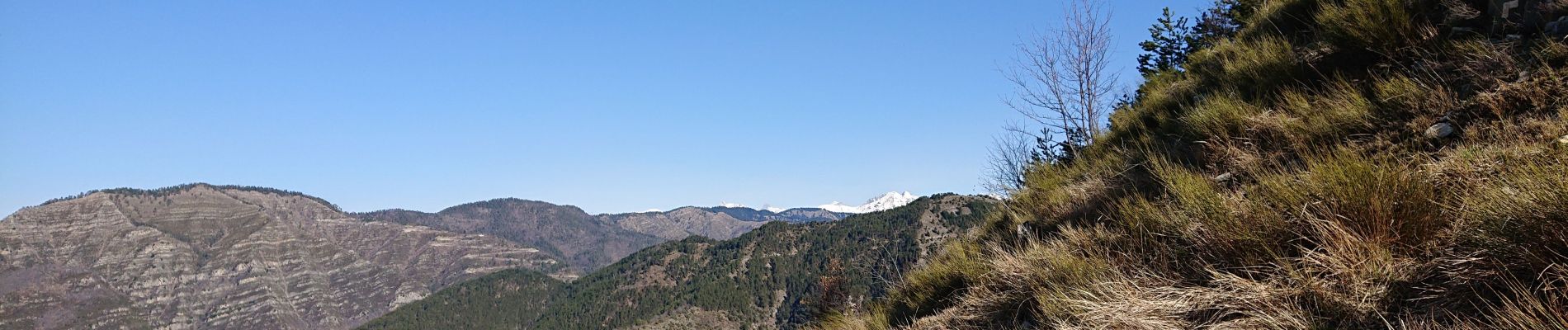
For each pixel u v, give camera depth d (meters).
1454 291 2.42
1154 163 5.18
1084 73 11.83
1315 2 6.99
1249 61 6.55
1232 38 10.75
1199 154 5.21
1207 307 2.99
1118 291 3.50
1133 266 3.83
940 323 5.14
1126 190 5.32
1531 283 2.24
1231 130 5.34
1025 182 7.91
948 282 6.05
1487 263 2.38
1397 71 4.65
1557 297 2.09
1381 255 2.72
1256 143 4.95
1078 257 4.52
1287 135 4.65
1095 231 4.86
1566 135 2.98
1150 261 3.83
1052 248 4.89
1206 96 6.60
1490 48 4.16
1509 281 2.25
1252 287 2.91
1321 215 3.16
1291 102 5.12
